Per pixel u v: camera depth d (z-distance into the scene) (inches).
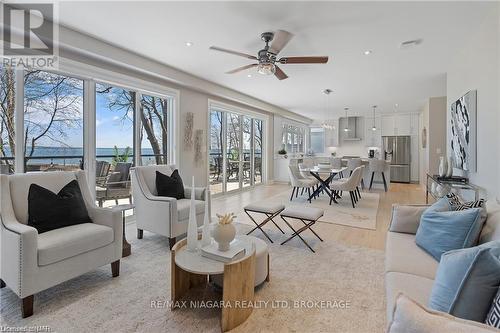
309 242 133.6
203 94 227.8
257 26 119.0
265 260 90.0
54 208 90.7
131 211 176.4
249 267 75.1
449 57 155.6
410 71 183.0
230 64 173.9
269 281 94.3
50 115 134.1
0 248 81.0
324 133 458.3
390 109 350.9
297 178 242.8
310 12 106.7
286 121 390.9
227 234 78.9
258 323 72.5
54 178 100.3
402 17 110.0
